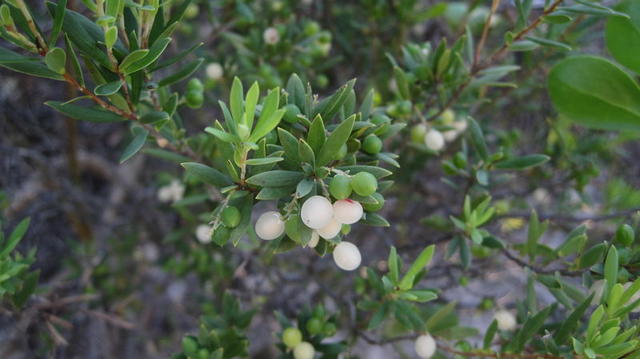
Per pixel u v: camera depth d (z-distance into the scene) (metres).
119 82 0.21
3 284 0.25
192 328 0.44
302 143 0.20
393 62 0.27
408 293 0.24
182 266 0.40
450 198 0.41
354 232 0.44
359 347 0.45
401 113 0.27
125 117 0.22
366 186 0.19
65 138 0.44
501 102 0.38
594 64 0.26
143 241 0.46
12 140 0.39
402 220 0.41
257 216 0.42
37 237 0.41
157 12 0.22
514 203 0.39
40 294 0.31
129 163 0.50
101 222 0.46
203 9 0.41
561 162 0.34
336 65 0.44
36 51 0.21
